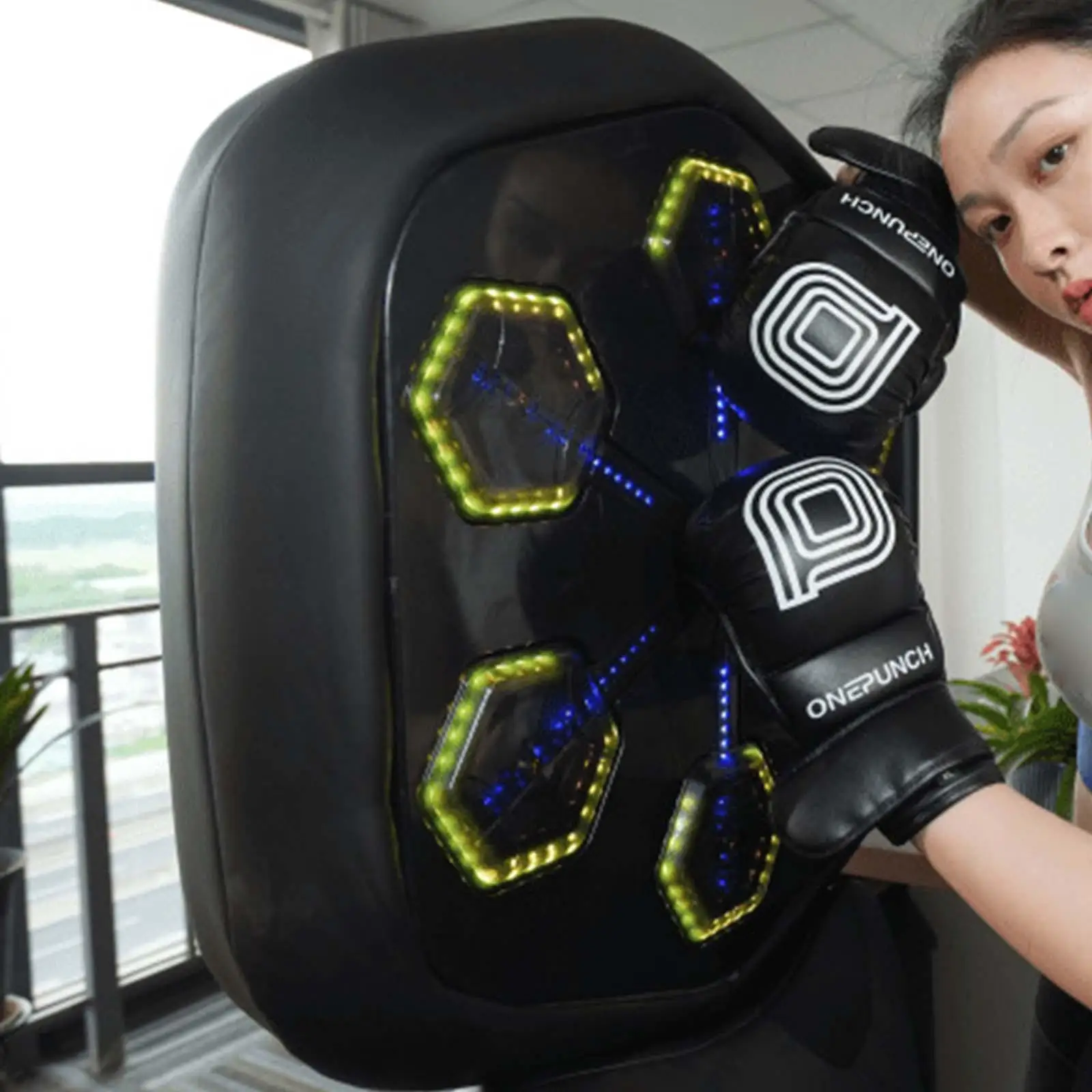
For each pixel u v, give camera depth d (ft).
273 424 1.22
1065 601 2.06
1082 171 1.60
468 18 11.45
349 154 1.24
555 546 1.38
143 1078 7.79
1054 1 1.58
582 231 1.39
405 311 1.23
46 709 7.01
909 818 1.53
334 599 1.21
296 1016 1.31
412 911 1.27
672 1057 1.59
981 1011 2.61
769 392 1.54
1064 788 3.69
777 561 1.46
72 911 9.15
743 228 1.59
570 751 1.39
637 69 1.44
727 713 1.60
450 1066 1.39
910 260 1.56
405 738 1.25
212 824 1.32
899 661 1.51
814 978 1.80
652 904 1.52
